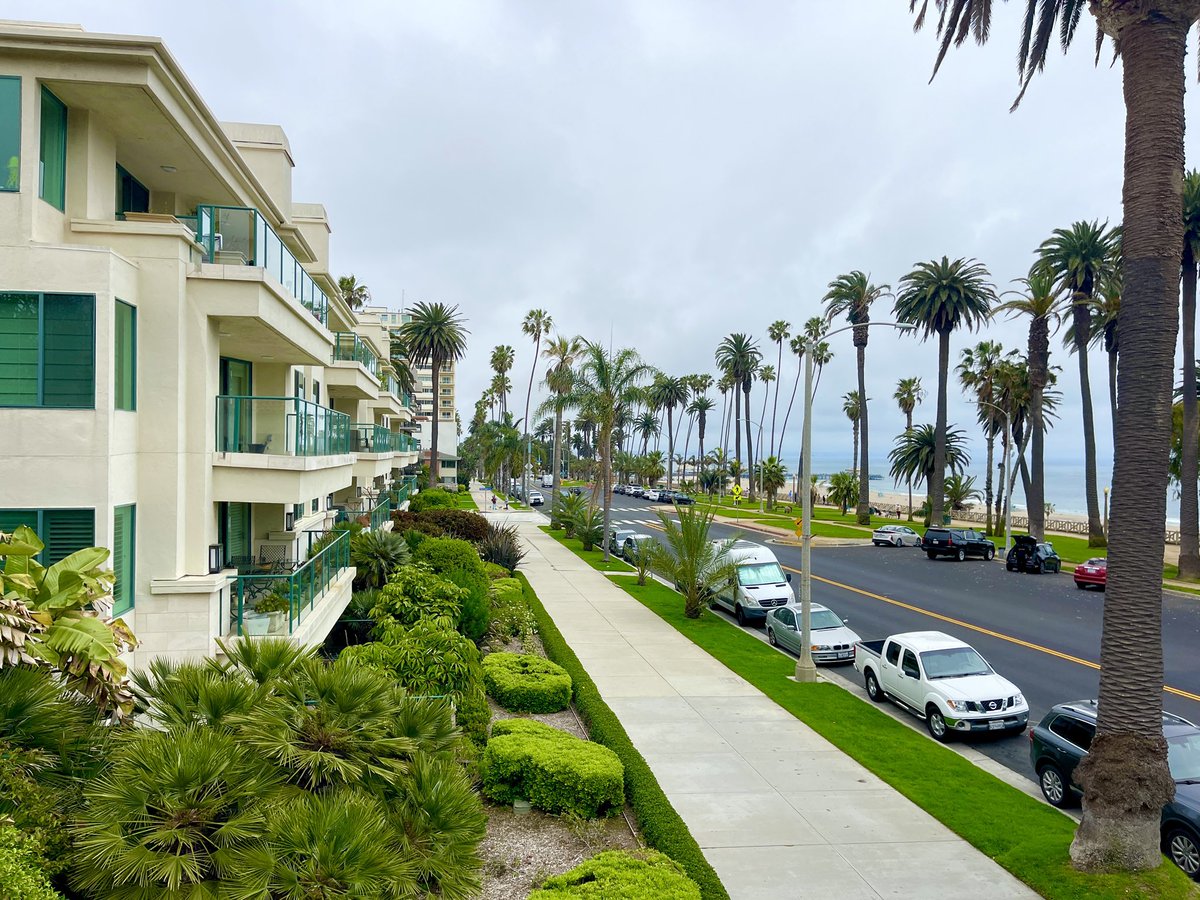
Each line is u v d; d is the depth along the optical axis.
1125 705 9.18
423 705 7.85
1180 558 37.97
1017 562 38.41
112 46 9.96
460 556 21.47
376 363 39.84
